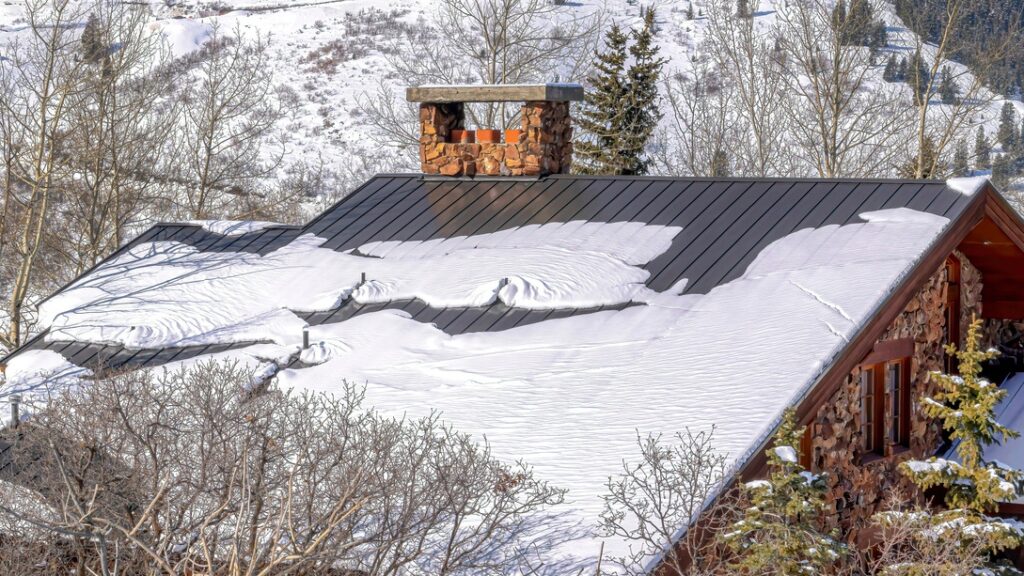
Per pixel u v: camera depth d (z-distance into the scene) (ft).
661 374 33.96
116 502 25.81
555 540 25.08
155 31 115.65
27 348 47.91
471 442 31.07
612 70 132.98
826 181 45.91
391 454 25.85
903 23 121.70
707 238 43.83
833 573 33.55
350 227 52.16
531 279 42.45
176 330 45.50
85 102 105.09
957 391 36.86
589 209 48.85
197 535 25.30
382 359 39.68
